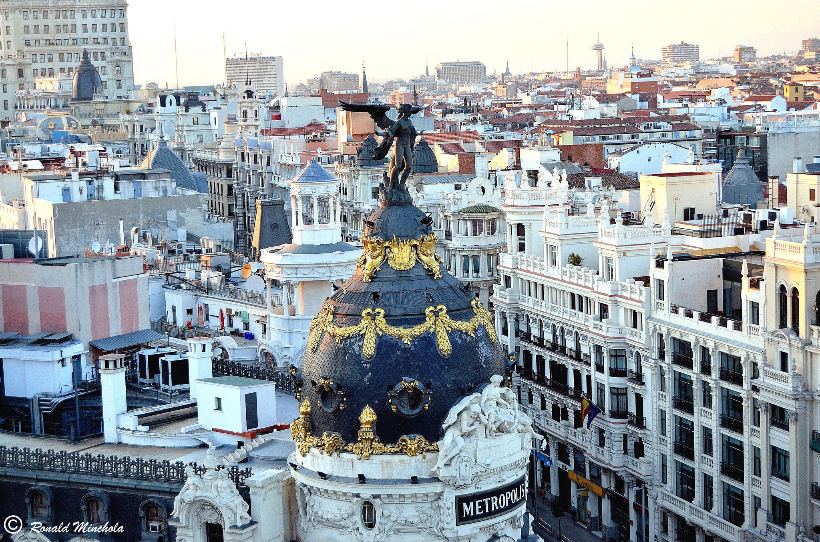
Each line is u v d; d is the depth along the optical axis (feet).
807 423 357.00
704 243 447.83
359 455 200.23
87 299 370.53
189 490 211.20
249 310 463.01
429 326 204.64
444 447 197.26
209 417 289.53
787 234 423.23
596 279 458.09
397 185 215.31
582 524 468.34
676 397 416.46
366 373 202.59
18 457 269.03
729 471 390.63
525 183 528.22
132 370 370.53
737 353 382.22
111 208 607.37
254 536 209.87
